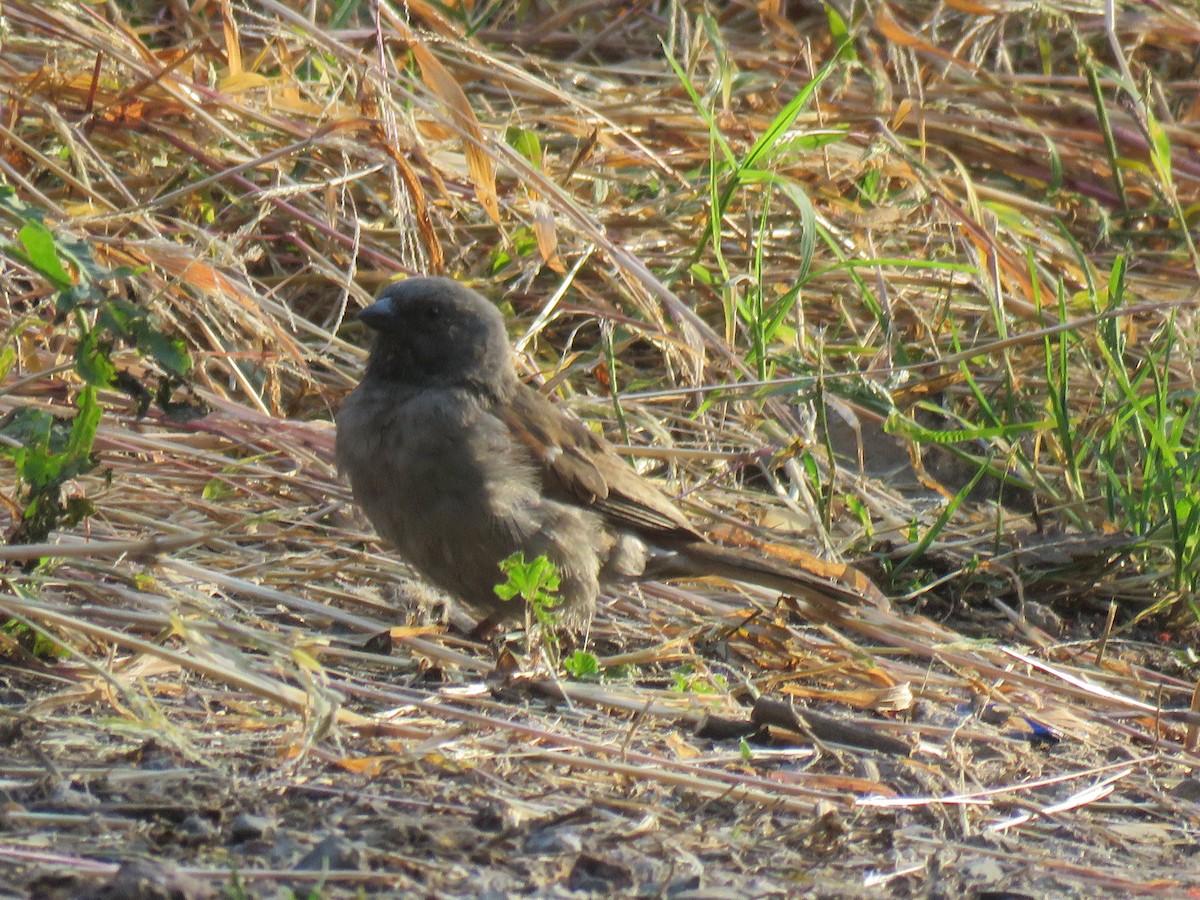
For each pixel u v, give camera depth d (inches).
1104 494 482.0
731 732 327.9
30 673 305.4
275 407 446.6
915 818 289.7
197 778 261.6
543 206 463.5
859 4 646.5
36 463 324.2
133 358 419.2
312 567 392.8
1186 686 394.0
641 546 405.1
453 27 559.5
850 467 510.3
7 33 482.9
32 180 482.9
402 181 478.3
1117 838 293.6
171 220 459.8
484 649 383.2
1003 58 644.1
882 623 400.2
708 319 519.8
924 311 535.8
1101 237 587.2
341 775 271.3
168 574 366.6
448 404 379.9
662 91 589.6
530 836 253.4
